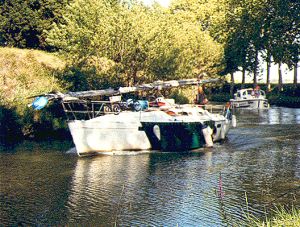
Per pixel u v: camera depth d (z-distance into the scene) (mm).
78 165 16734
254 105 45531
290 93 55781
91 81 29844
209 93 65750
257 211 10992
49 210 11312
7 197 12477
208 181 14070
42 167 16375
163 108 20812
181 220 10430
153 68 31234
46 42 34688
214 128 21438
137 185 13664
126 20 29703
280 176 14672
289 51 54281
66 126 24812
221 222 10234
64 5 34875
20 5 34312
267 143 21844
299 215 8836
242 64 61562
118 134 19062
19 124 23641
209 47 46500
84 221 10508
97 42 29375
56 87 28250
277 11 54812
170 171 15602
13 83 27891
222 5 66000
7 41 34688
